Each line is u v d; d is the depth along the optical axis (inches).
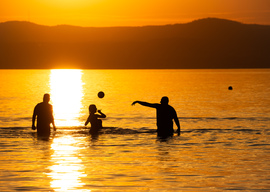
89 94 3425.2
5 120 1761.8
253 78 6673.2
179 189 714.2
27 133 1371.8
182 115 1943.9
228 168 868.0
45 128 1373.0
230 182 757.3
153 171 843.4
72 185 738.2
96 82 5497.1
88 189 714.2
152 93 3481.8
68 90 3927.2
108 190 709.3
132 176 802.8
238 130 1445.6
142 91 3740.2
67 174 816.3
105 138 1272.1
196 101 2733.8
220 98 2974.9
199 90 3863.2
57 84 5029.5
